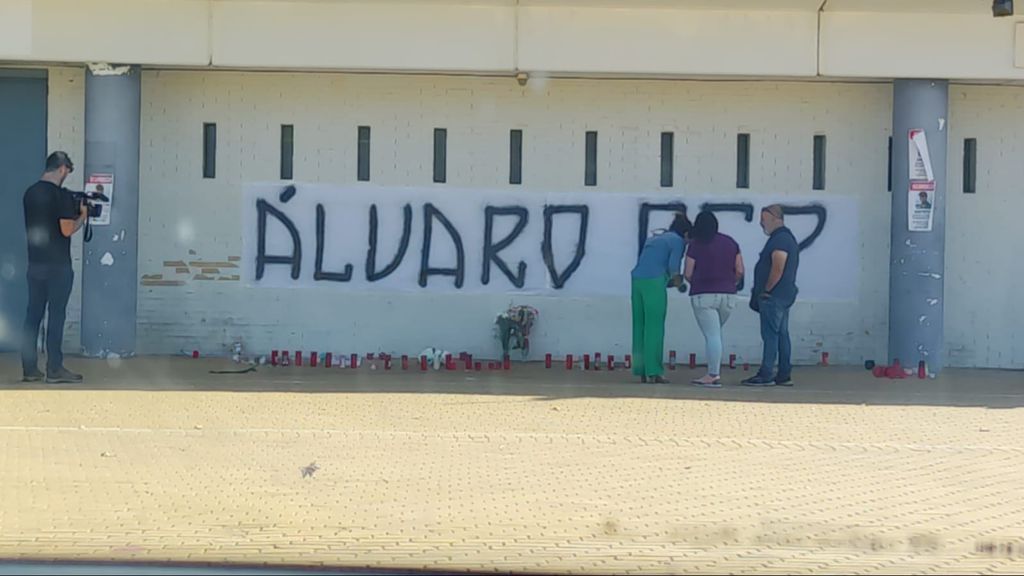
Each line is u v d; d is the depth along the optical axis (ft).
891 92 48.57
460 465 29.89
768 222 43.45
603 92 48.60
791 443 32.81
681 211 48.78
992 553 22.94
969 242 48.93
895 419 36.70
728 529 24.47
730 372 47.24
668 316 48.88
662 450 31.86
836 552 22.95
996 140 48.75
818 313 48.93
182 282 48.39
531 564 21.91
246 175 48.44
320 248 48.55
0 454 30.22
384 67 45.62
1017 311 48.83
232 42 45.39
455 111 48.52
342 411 36.83
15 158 48.16
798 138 48.80
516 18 45.50
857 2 45.11
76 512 25.07
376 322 48.67
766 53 45.70
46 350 43.06
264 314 48.52
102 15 45.09
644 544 23.32
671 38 45.62
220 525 24.27
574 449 31.83
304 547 22.80
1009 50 45.65
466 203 48.65
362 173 48.60
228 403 37.96
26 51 44.96
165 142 48.16
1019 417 37.24
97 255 46.14
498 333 48.44
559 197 48.70
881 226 48.83
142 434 32.83
